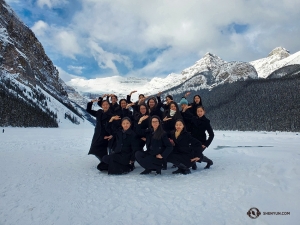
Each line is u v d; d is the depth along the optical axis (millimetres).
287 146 14109
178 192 4633
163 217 3514
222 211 3686
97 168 6520
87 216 3561
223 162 7766
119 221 3395
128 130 6480
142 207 3895
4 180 5336
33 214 3617
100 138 7094
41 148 11930
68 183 5289
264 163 7094
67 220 3426
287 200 4000
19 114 58125
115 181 5527
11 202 4066
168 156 6312
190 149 6359
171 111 7105
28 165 7113
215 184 5094
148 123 6867
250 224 3264
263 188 4664
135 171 6781
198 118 7039
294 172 5645
